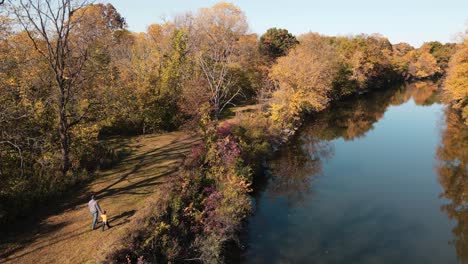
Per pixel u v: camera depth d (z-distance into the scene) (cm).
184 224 1780
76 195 2083
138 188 2153
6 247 1528
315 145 4034
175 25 6122
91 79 2600
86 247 1520
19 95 2297
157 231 1582
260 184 2847
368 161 3444
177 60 4266
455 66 5031
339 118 5547
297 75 4819
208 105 3797
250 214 2247
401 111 6162
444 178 2931
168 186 1978
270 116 4278
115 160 2700
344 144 4088
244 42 6253
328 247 1903
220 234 1736
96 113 2778
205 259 1634
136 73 4197
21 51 2317
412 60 12244
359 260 1781
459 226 2133
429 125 4962
